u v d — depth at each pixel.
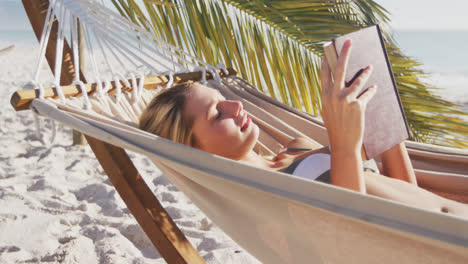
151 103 1.22
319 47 2.26
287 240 0.91
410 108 2.32
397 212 0.61
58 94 1.18
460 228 0.56
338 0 2.20
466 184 1.24
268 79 2.27
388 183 1.07
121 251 1.79
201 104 1.16
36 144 3.70
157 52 1.53
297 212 0.79
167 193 2.51
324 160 1.09
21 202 2.30
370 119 1.03
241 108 1.16
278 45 2.26
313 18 2.20
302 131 1.58
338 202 0.67
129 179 1.30
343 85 0.90
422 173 1.29
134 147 0.94
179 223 2.14
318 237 0.81
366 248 0.74
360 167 0.94
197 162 0.87
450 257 0.62
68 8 1.36
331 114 0.92
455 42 25.62
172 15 2.11
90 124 1.01
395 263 0.71
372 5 2.32
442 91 10.27
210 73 1.72
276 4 2.20
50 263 1.69
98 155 1.30
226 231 1.17
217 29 2.17
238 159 1.19
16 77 8.45
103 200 2.41
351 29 2.19
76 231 1.99
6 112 4.76
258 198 0.83
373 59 1.01
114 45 1.42
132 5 2.00
